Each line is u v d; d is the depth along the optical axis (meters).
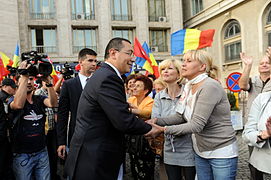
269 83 3.36
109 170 2.15
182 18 23.41
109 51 2.31
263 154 2.20
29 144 3.12
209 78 2.34
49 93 3.22
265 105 2.23
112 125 2.19
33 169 3.29
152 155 3.46
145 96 3.65
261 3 16.05
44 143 3.31
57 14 20.30
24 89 2.90
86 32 21.41
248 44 17.19
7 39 17.53
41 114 3.26
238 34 18.33
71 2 20.94
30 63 2.87
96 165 2.09
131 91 3.67
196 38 5.25
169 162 2.90
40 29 20.59
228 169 2.28
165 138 2.94
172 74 2.94
